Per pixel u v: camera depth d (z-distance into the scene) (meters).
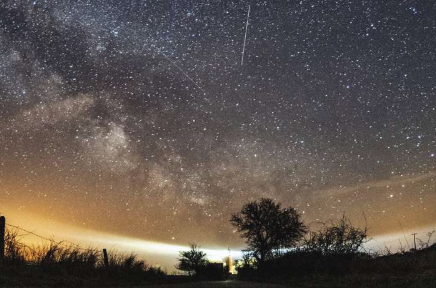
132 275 11.20
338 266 11.23
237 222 20.33
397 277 8.46
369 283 8.47
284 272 13.77
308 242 13.09
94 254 10.44
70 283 7.81
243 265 18.97
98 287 7.91
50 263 8.74
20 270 7.69
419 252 10.43
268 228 19.59
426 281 7.61
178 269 21.36
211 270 20.81
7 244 8.01
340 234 12.24
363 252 11.77
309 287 9.19
